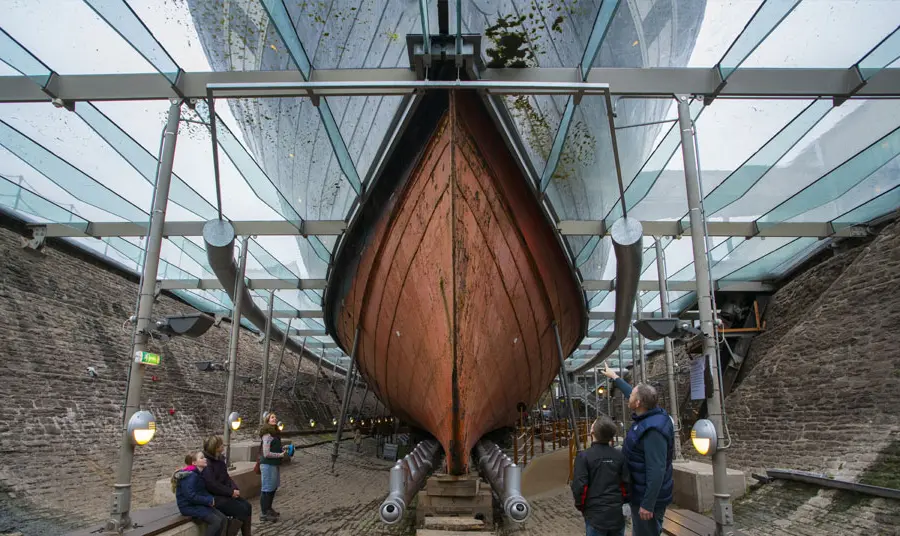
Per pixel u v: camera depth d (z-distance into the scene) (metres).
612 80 6.58
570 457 9.53
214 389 20.14
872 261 11.24
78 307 14.20
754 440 12.63
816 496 7.16
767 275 16.53
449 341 6.70
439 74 6.07
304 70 6.00
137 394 5.58
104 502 9.68
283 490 10.62
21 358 11.48
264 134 9.30
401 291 7.67
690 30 7.08
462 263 6.57
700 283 5.84
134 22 5.82
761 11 5.82
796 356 12.38
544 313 8.90
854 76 6.69
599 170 9.33
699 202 6.16
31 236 12.98
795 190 11.00
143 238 12.41
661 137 10.05
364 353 10.30
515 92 5.73
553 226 8.14
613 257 15.53
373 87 5.61
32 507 8.63
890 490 6.13
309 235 10.95
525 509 5.09
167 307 18.44
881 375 10.22
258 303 19.62
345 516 7.96
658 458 3.36
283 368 28.50
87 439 11.95
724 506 4.98
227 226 7.49
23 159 10.02
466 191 6.57
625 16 6.53
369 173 7.86
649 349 27.11
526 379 9.44
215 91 6.40
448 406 6.91
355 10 6.26
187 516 5.56
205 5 6.43
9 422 10.30
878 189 11.05
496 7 5.84
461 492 6.57
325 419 30.95
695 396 5.58
